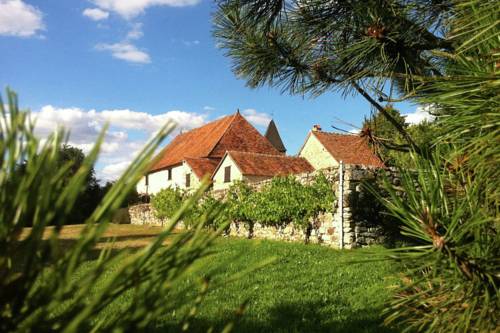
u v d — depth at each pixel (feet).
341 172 45.80
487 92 4.94
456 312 5.33
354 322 19.31
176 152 152.76
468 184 5.74
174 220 2.89
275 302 22.48
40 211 2.60
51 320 2.73
